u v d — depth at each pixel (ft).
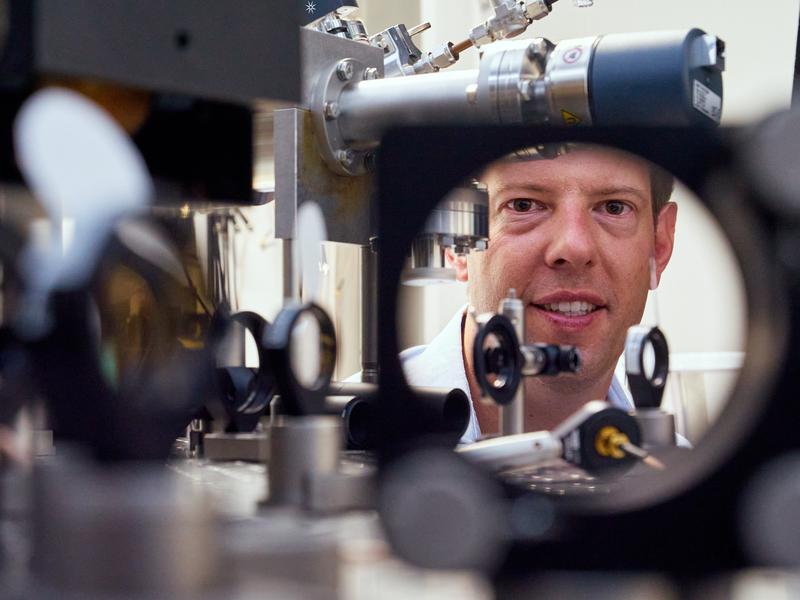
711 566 1.74
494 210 4.79
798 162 1.71
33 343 1.93
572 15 8.41
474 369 2.45
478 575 1.70
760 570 1.71
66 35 1.98
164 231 2.23
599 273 4.85
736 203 1.79
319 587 1.58
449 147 1.97
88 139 1.80
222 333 2.37
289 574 1.57
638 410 2.81
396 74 3.99
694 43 2.95
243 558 1.56
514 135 1.96
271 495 1.98
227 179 2.60
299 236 2.31
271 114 2.87
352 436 2.71
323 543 1.62
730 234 1.82
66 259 1.88
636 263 4.93
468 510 1.61
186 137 2.52
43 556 1.52
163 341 2.22
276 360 2.08
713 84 3.05
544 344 2.73
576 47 3.02
